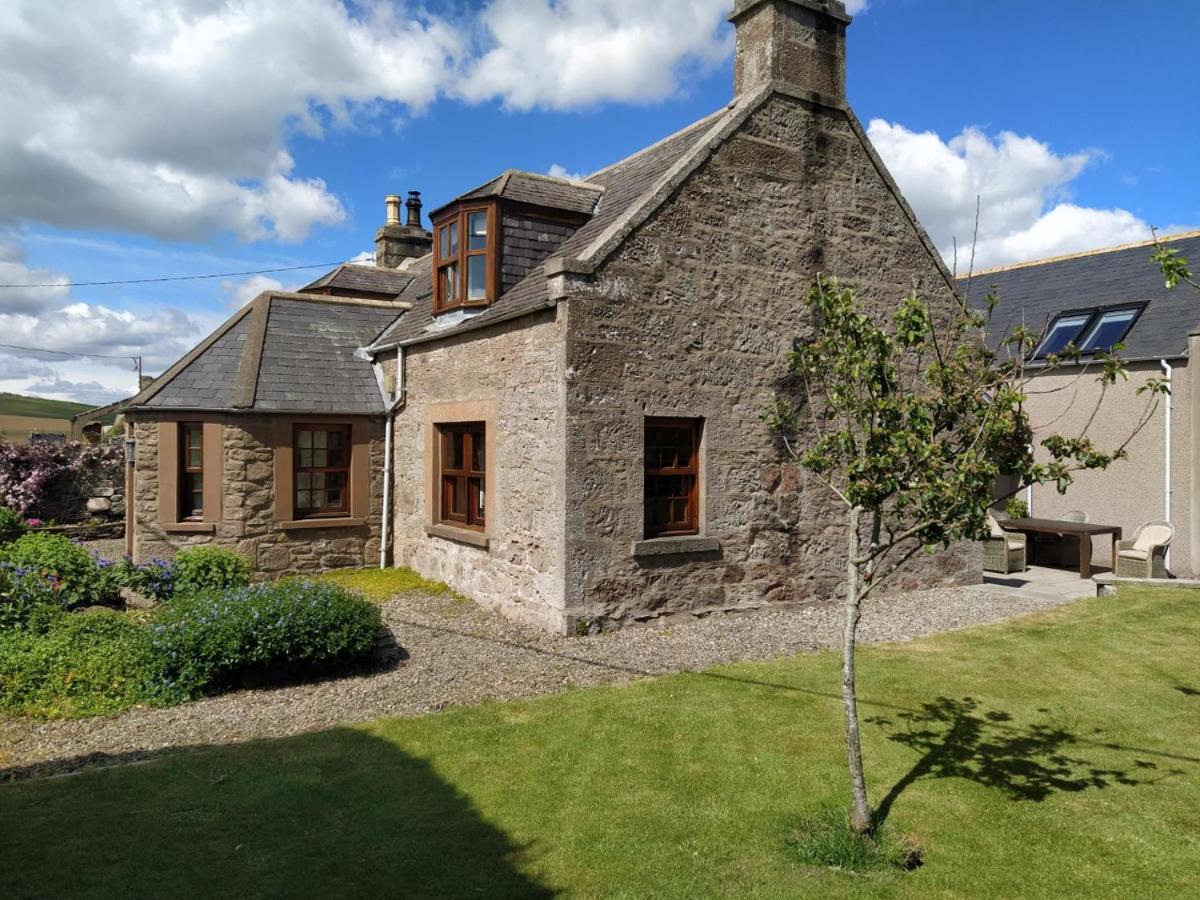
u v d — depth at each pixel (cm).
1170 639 869
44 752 569
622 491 879
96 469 1783
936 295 1120
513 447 944
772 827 454
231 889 389
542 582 887
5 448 1706
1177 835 450
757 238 973
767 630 899
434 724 607
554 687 700
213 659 688
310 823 455
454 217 1091
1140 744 579
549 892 391
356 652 745
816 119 1022
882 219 1078
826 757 550
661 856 423
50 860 414
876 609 1016
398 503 1267
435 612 980
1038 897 390
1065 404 1603
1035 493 1658
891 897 388
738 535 963
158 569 988
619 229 866
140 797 487
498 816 465
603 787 503
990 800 490
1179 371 1414
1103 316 1602
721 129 939
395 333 1316
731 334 955
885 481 428
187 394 1163
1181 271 515
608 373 866
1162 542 1265
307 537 1218
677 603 920
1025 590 1151
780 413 544
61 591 917
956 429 443
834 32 1044
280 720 628
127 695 667
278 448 1191
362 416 1259
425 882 398
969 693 688
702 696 669
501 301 1005
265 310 1333
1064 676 737
